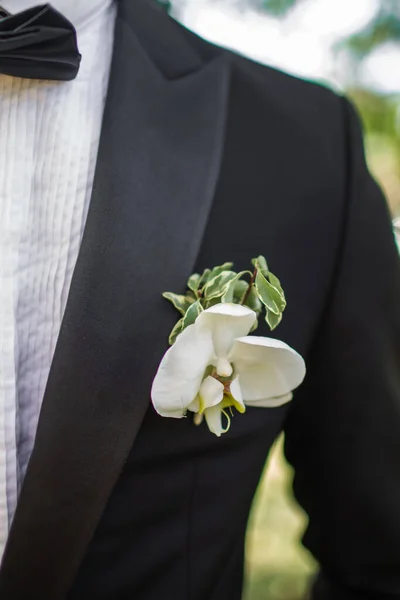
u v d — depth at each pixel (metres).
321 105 0.59
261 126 0.55
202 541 0.51
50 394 0.45
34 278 0.49
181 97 0.52
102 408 0.45
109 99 0.50
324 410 0.58
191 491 0.51
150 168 0.48
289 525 1.73
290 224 0.54
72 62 0.48
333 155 0.57
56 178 0.49
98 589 0.49
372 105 2.14
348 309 0.56
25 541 0.45
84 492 0.45
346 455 0.58
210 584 0.52
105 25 0.53
